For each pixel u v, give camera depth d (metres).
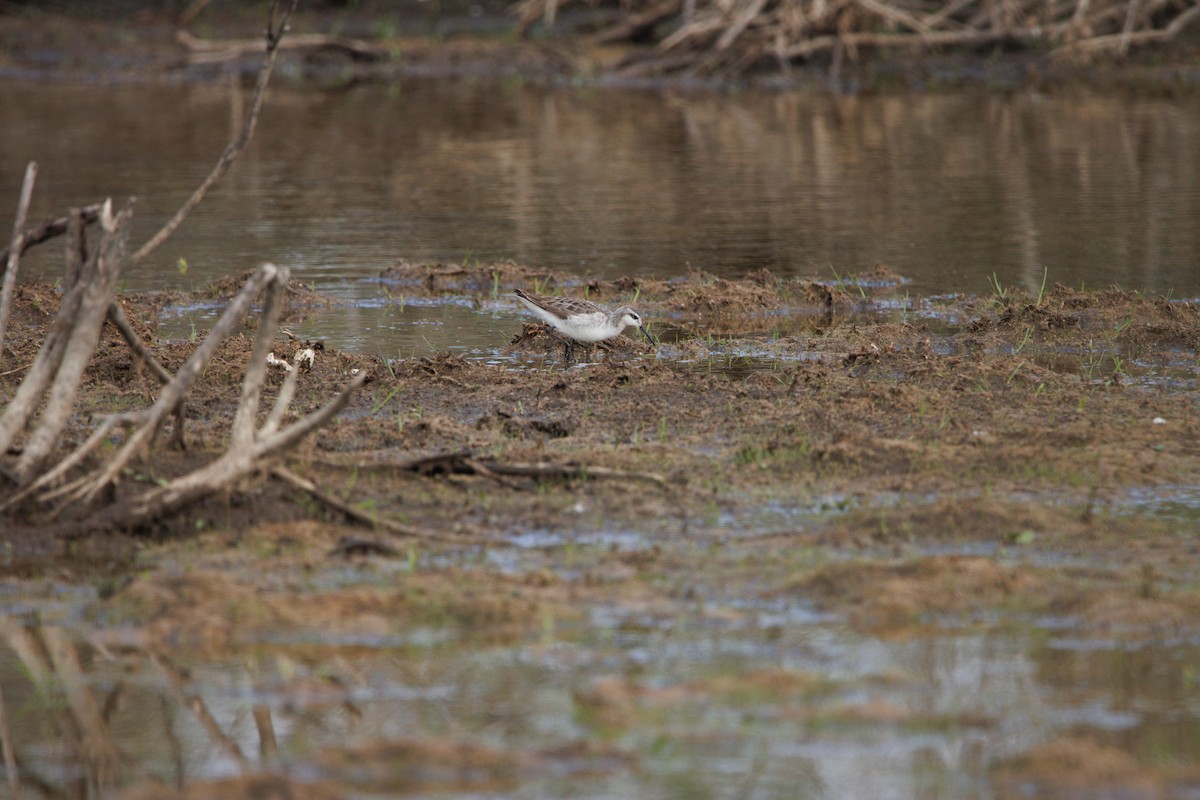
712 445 13.74
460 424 14.37
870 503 12.13
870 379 16.12
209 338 11.37
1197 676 9.14
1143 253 23.09
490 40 52.31
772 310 20.52
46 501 11.41
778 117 40.38
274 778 8.12
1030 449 13.23
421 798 7.95
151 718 8.95
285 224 26.75
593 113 41.44
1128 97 42.84
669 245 24.80
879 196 28.91
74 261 11.88
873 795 7.93
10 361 16.52
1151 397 15.26
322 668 9.45
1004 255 23.38
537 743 8.52
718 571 10.77
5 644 9.75
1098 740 8.41
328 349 17.39
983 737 8.52
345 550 11.01
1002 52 48.59
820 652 9.55
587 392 15.57
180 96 44.41
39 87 45.31
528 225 26.72
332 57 50.78
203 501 11.49
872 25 49.50
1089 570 10.69
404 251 24.56
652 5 50.56
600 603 10.22
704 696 8.98
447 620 9.95
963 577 10.39
